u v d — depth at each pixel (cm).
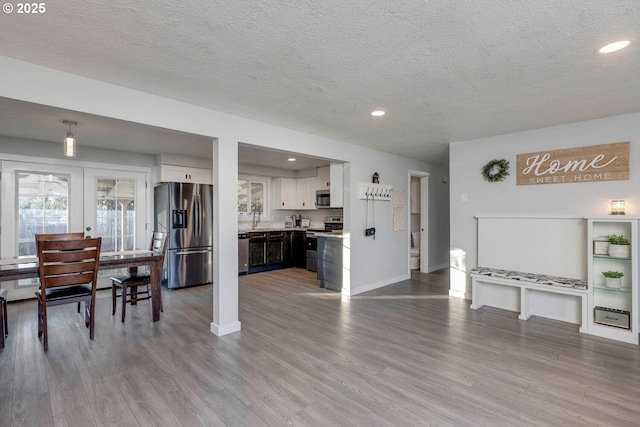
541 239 368
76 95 231
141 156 540
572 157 348
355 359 259
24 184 438
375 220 508
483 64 214
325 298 447
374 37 182
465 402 200
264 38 184
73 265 289
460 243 440
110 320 353
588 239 314
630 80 237
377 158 509
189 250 519
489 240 407
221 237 313
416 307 404
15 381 224
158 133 396
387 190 520
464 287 440
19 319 354
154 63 214
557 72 225
